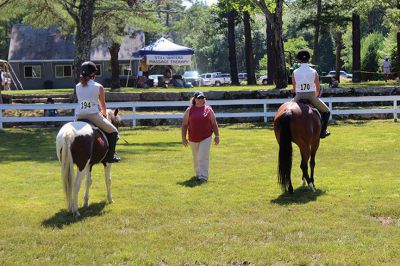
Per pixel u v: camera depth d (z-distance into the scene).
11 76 47.34
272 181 11.12
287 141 9.49
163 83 38.09
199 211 8.73
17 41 50.00
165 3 28.88
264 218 8.20
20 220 8.29
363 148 15.74
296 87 10.38
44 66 49.16
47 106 23.12
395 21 33.59
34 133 21.36
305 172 9.96
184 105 23.78
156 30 30.52
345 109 25.53
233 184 10.87
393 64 42.53
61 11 25.98
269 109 26.17
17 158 14.88
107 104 23.55
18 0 24.27
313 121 9.83
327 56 85.31
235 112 25.64
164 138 19.47
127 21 28.88
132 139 19.20
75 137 8.21
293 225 7.73
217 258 6.43
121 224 8.05
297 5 42.22
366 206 8.81
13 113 26.17
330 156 14.38
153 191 10.27
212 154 15.18
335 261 6.23
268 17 28.50
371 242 6.94
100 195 10.02
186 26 30.22
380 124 22.64
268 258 6.41
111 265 6.32
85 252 6.75
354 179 11.13
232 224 7.86
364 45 48.47
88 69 8.84
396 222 7.95
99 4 27.56
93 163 8.80
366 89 26.83
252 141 18.09
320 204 9.02
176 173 12.20
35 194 10.19
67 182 8.25
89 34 24.86
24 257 6.59
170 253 6.64
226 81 62.19
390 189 10.00
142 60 38.09
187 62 35.81
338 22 39.72
